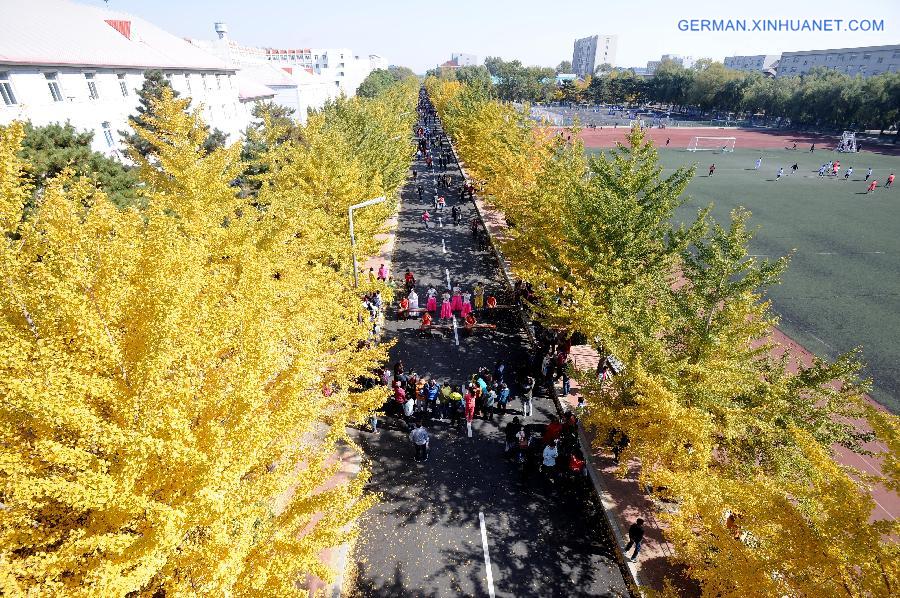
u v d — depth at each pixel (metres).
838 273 27.94
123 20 32.59
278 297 9.75
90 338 5.22
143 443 4.67
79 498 4.57
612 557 10.99
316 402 8.49
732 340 11.18
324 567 6.50
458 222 35.19
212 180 14.90
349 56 139.75
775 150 75.88
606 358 15.40
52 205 6.55
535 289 17.48
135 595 5.65
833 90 85.62
